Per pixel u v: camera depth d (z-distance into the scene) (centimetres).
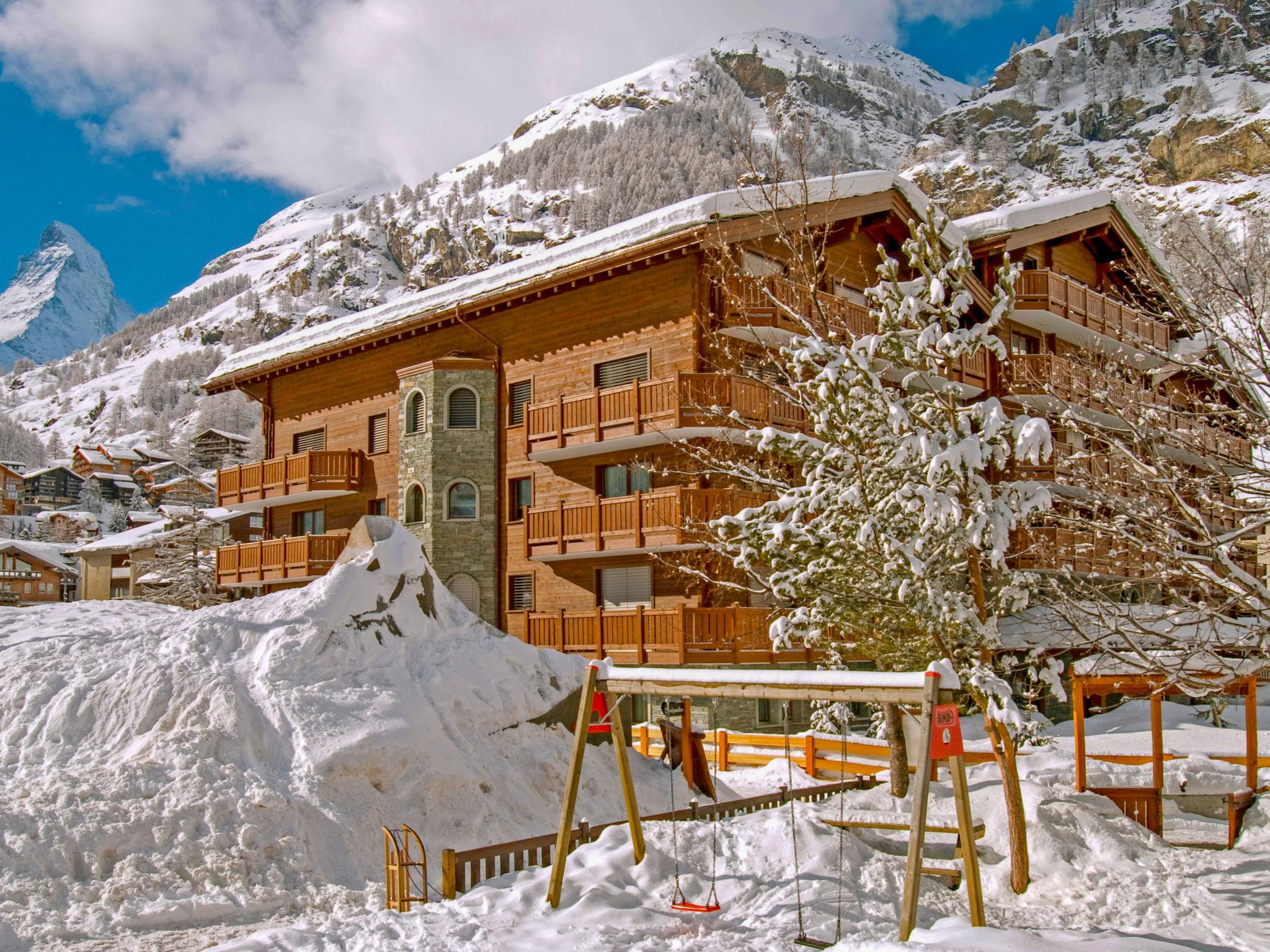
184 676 1117
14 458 17950
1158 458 1091
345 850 991
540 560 2483
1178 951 736
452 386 2641
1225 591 1064
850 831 1105
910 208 2403
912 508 995
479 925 785
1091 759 1673
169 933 806
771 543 1147
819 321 1602
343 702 1134
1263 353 1069
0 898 800
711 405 1902
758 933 795
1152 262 1345
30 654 1192
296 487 2983
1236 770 1562
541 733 1295
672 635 2066
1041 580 1173
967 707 1811
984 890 1048
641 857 933
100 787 943
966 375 2473
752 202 2016
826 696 795
